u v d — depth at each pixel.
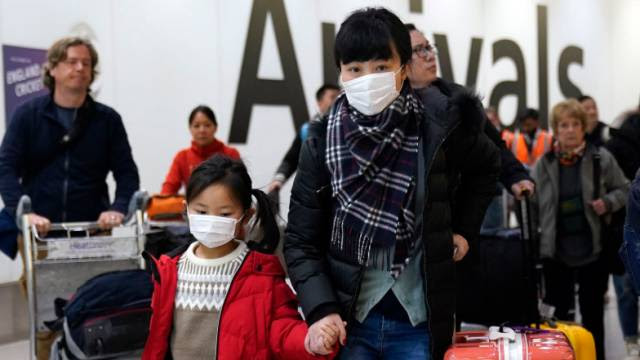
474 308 3.63
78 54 3.39
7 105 5.96
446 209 1.88
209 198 2.00
